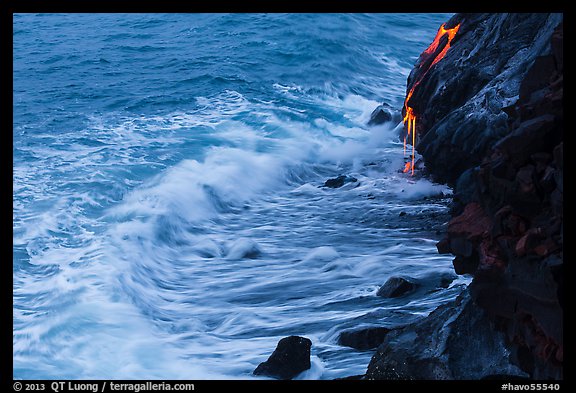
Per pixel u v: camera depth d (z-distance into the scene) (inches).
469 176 662.5
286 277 608.7
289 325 517.3
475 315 374.9
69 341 491.8
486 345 362.9
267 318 532.7
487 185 346.9
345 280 592.4
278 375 436.8
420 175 840.3
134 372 458.3
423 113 869.2
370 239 687.7
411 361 378.6
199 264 652.7
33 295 547.5
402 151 951.0
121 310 537.3
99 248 629.9
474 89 781.3
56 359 470.3
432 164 791.7
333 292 570.9
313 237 702.5
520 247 314.8
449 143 748.0
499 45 781.9
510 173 331.3
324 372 439.2
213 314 547.8
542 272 309.6
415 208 758.5
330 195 828.0
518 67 719.1
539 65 363.3
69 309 528.7
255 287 592.7
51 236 647.1
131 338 500.1
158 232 686.5
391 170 882.8
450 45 876.6
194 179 809.5
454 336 376.2
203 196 780.0
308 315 530.3
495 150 349.4
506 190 331.9
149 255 644.7
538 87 362.0
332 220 748.6
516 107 370.6
